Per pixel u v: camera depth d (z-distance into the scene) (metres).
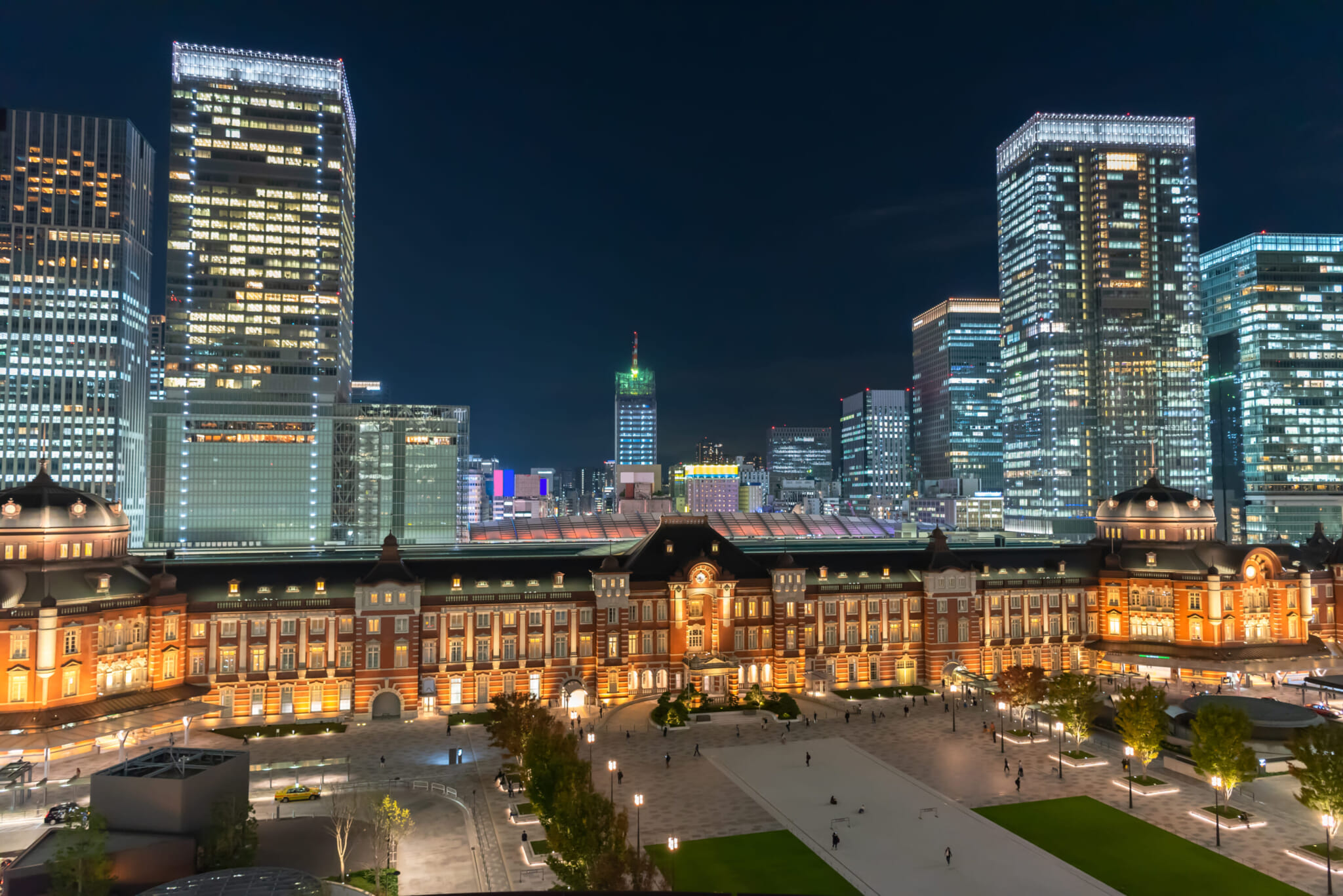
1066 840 76.69
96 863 56.25
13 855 71.31
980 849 74.81
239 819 65.19
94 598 106.00
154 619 111.38
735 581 130.88
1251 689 130.50
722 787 91.38
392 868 69.00
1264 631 139.00
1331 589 146.00
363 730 111.75
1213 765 82.12
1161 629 140.38
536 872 69.06
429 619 121.62
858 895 66.00
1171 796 88.31
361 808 83.25
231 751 70.62
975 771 96.12
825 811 84.00
